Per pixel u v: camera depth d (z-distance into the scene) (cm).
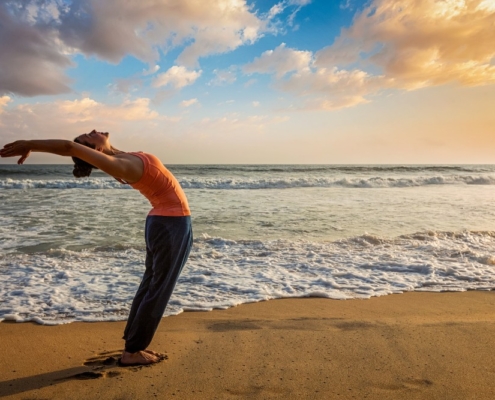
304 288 495
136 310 266
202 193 1823
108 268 575
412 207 1331
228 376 250
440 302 445
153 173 246
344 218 1084
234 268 582
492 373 251
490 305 434
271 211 1209
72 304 424
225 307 423
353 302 445
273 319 381
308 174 3919
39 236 804
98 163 222
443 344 301
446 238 803
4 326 360
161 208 255
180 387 235
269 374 253
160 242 252
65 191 1820
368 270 584
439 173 4156
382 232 895
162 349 298
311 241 788
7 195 1603
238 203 1413
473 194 1827
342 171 4422
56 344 314
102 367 265
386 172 4281
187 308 417
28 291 466
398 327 345
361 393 226
